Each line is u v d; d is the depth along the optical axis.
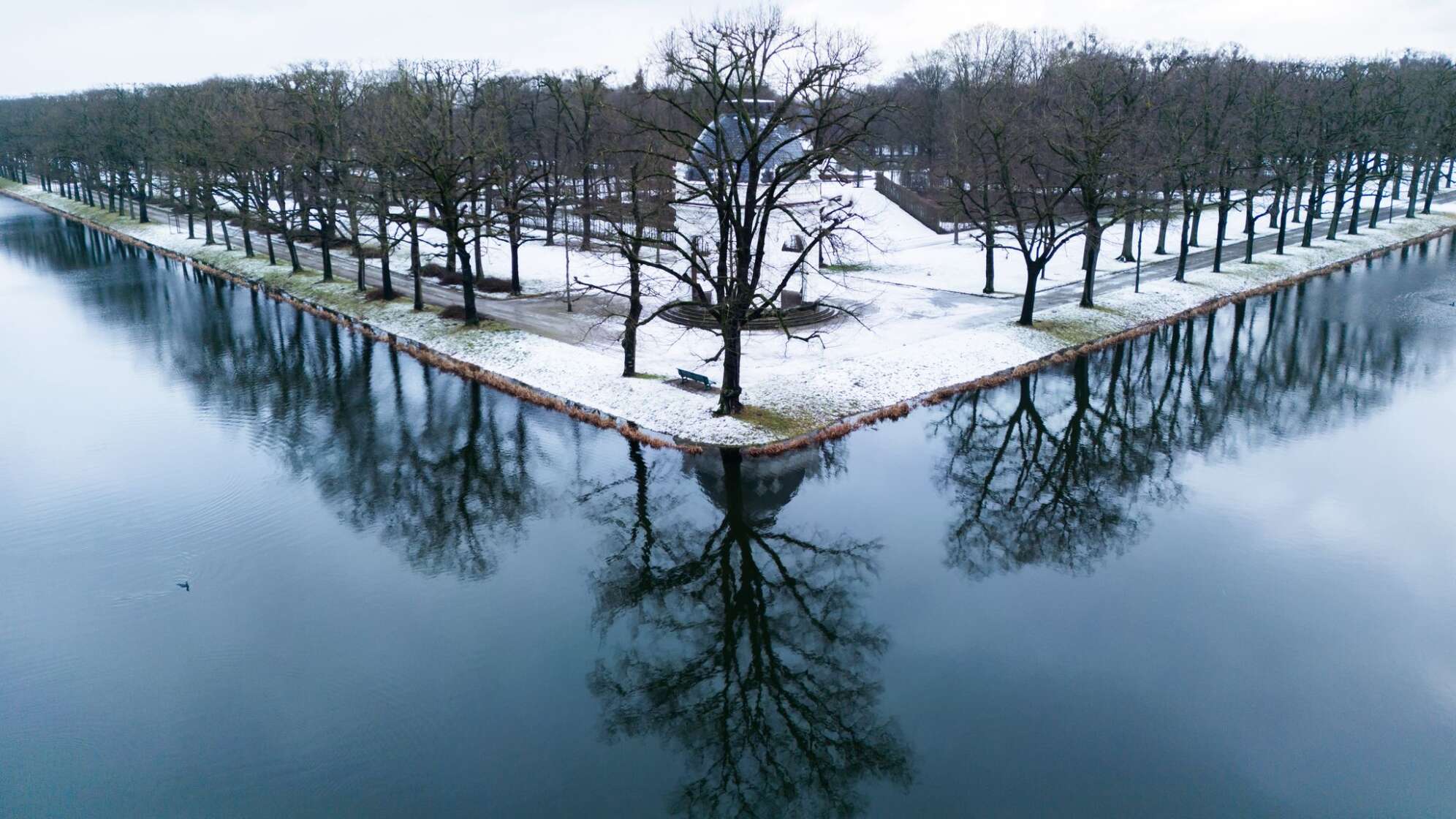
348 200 66.69
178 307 70.38
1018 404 47.59
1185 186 69.25
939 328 57.12
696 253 42.59
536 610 29.08
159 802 20.69
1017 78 105.62
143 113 118.44
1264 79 88.06
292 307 69.62
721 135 39.34
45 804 20.62
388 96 78.00
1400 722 23.33
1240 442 42.84
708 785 21.66
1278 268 76.44
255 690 24.73
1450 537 33.16
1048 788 21.20
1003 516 35.47
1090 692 24.70
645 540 33.66
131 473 39.25
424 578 30.89
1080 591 29.94
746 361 49.84
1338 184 85.75
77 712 23.77
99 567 31.20
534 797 21.11
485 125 77.88
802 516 35.28
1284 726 23.22
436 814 20.45
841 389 46.34
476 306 63.41
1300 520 34.78
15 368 54.84
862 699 24.67
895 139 121.56
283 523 34.81
